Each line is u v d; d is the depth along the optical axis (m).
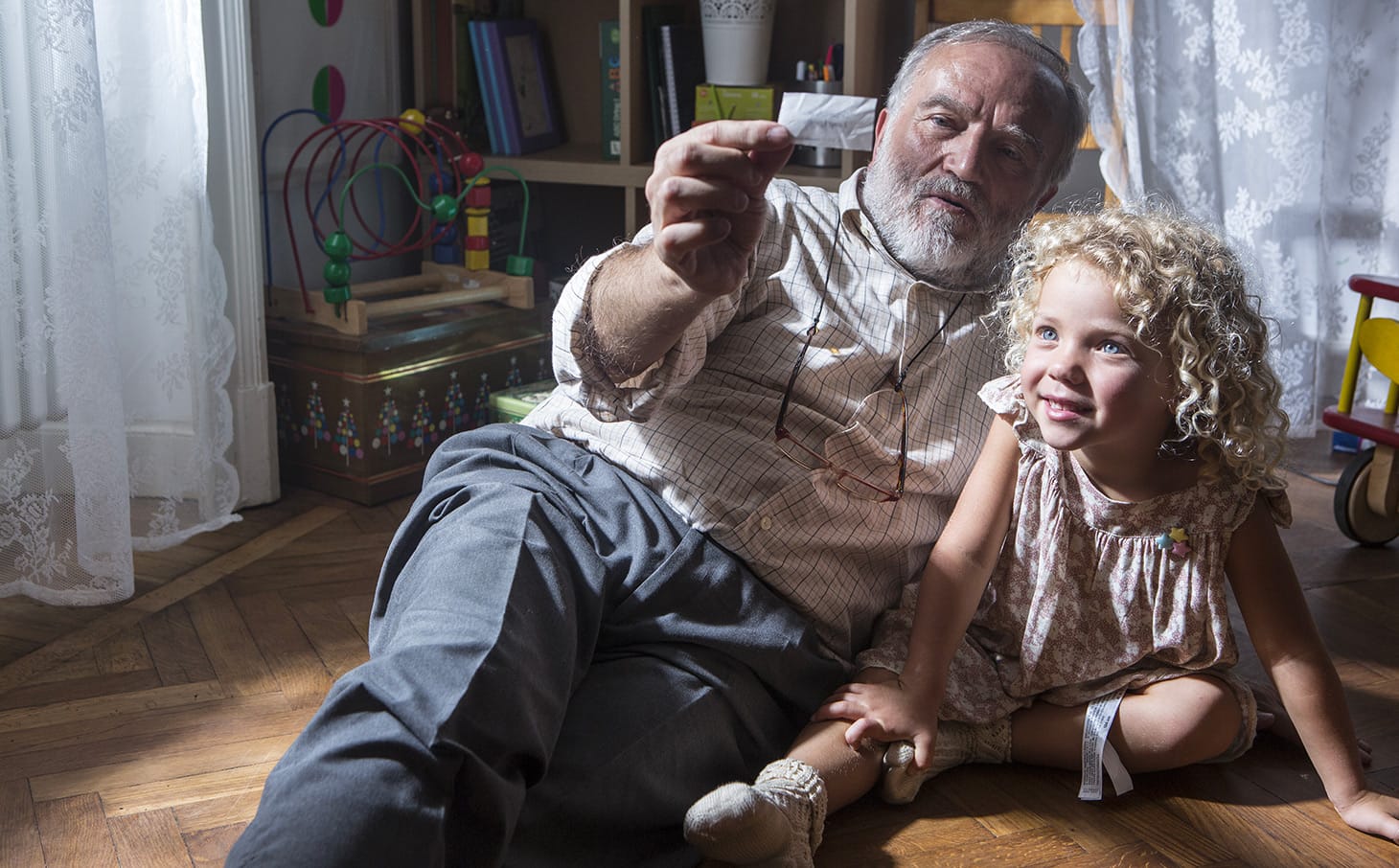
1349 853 1.32
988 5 2.51
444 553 1.23
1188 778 1.47
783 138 1.03
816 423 1.41
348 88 2.66
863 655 1.44
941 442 1.47
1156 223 1.35
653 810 1.20
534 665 1.13
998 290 1.51
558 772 1.16
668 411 1.41
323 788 0.98
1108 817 1.38
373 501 2.35
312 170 2.60
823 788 1.25
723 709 1.29
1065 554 1.42
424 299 2.45
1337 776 1.37
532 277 2.60
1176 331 1.28
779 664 1.33
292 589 1.96
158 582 1.99
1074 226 1.35
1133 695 1.43
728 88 2.57
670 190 1.03
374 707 1.04
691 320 1.16
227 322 2.13
